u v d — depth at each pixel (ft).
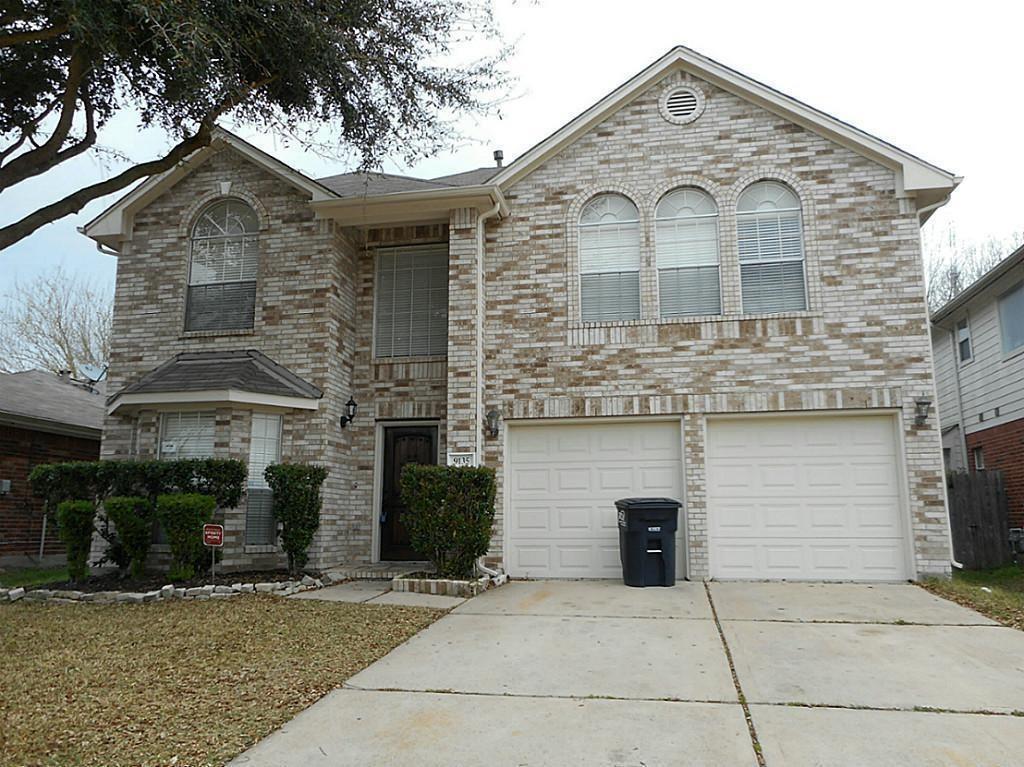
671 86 37.99
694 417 35.17
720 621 25.02
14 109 28.68
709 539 34.37
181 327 39.50
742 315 35.47
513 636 23.02
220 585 30.30
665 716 15.62
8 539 43.27
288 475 33.27
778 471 34.63
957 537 42.60
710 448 35.29
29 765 12.96
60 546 47.16
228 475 32.42
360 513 38.81
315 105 30.07
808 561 33.76
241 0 24.89
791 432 34.81
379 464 39.32
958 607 27.30
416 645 21.95
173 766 13.09
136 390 34.99
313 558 35.24
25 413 44.34
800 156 36.22
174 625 24.04
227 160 40.34
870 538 33.50
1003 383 46.50
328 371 37.27
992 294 47.62
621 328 36.40
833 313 34.68
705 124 37.40
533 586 33.12
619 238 37.70
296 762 13.37
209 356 38.37
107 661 19.75
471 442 35.50
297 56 27.55
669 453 35.68
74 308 92.12
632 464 35.96
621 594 30.55
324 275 38.19
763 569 33.99
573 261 37.55
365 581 34.35
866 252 34.86
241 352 38.11
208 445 35.01
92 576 33.17
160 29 22.35
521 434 37.17
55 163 26.66
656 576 32.71
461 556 32.35
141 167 27.58
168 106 28.91
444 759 13.51
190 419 35.45
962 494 43.11
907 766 13.04
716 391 35.12
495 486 35.27
